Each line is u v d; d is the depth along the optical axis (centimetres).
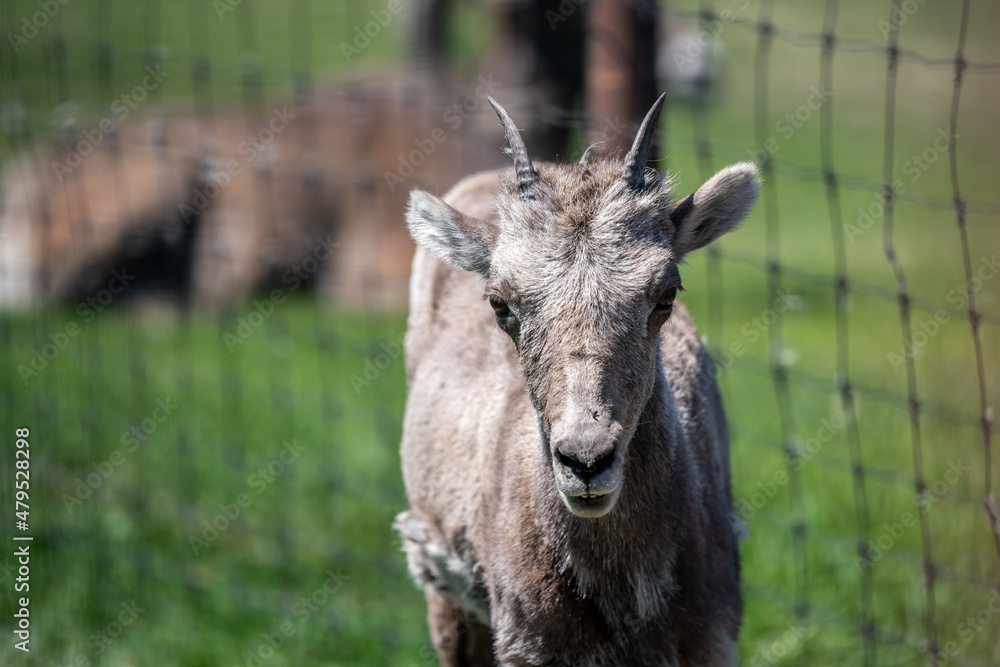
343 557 905
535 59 1522
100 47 1070
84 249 1534
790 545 834
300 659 796
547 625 552
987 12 1102
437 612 713
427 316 751
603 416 466
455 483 653
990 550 752
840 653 745
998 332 815
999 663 691
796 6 3341
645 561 535
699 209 539
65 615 851
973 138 1240
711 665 557
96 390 1198
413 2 1783
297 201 1747
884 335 1261
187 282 1769
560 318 484
